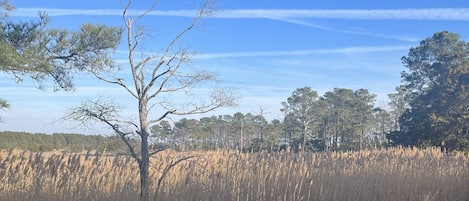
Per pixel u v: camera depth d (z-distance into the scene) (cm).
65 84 1113
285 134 4609
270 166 1112
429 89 4459
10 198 859
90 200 877
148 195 845
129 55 837
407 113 4281
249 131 3284
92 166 914
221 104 862
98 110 809
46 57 1057
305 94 4897
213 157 1076
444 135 3691
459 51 5091
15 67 983
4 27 1039
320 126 5025
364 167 1275
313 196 1054
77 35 1086
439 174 1338
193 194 934
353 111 5447
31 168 895
